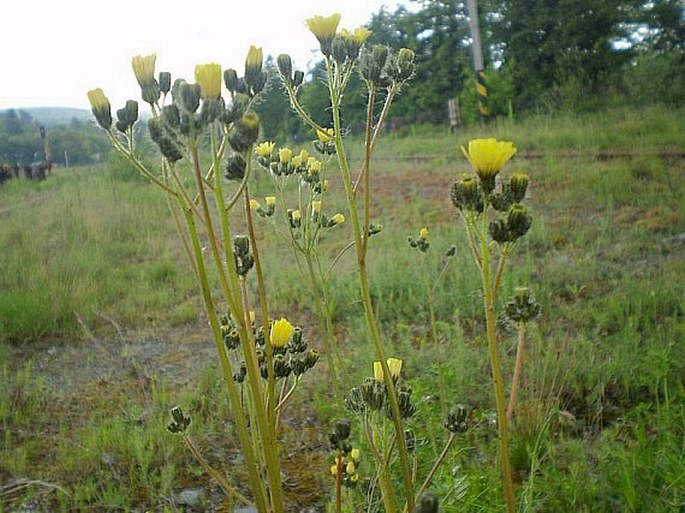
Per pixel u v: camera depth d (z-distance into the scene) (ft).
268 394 6.48
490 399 14.92
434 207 35.22
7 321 22.76
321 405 15.42
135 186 51.60
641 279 22.21
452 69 94.68
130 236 36.65
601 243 26.53
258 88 7.32
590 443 13.10
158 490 12.88
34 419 16.29
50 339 22.43
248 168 6.21
